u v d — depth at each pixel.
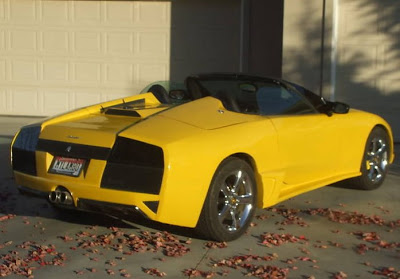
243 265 5.10
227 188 5.60
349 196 7.39
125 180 5.21
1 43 12.71
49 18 12.58
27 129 5.91
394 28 10.57
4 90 12.80
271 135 5.98
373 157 7.62
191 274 4.93
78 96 12.67
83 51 12.58
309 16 10.66
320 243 5.71
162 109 5.98
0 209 6.68
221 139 5.48
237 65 12.30
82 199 5.39
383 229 6.16
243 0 12.05
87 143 5.41
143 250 5.45
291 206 6.92
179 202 5.21
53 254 5.34
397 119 10.69
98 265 5.12
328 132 6.80
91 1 12.47
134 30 12.44
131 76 12.53
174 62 12.41
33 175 5.71
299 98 6.74
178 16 12.32
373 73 10.68
